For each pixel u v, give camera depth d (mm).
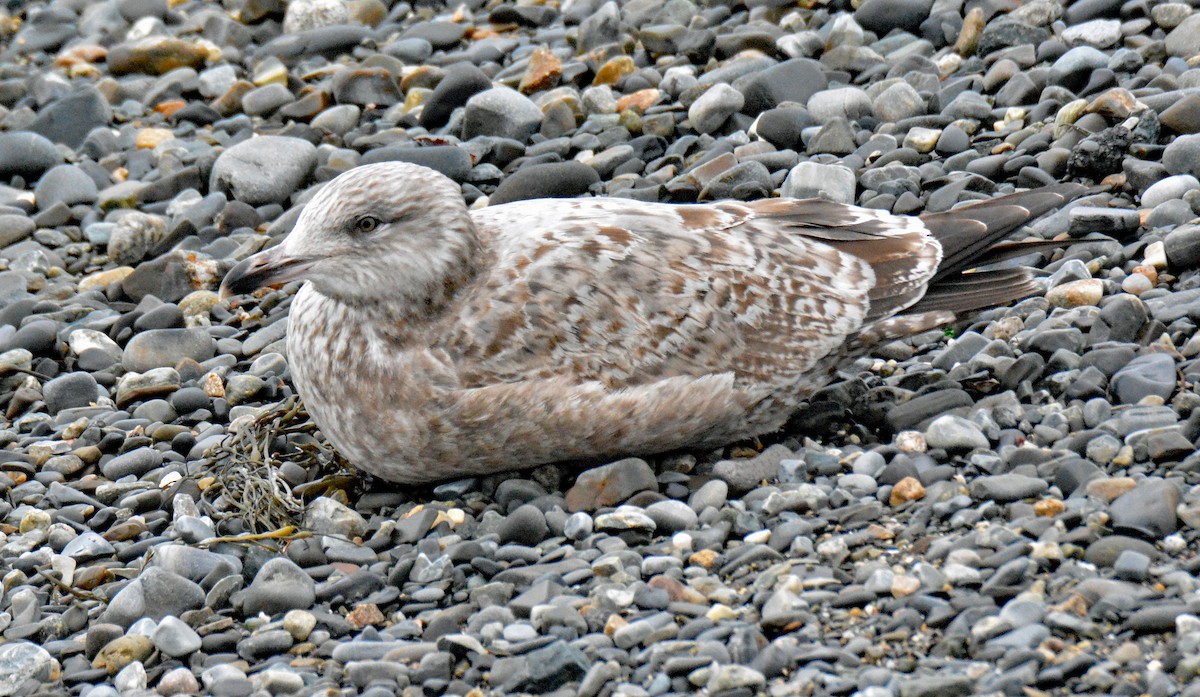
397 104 17344
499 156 15430
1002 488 8852
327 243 9508
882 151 14055
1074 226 11945
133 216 15070
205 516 10188
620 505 9492
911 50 15984
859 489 9305
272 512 9969
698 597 8359
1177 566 7898
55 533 10320
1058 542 8211
